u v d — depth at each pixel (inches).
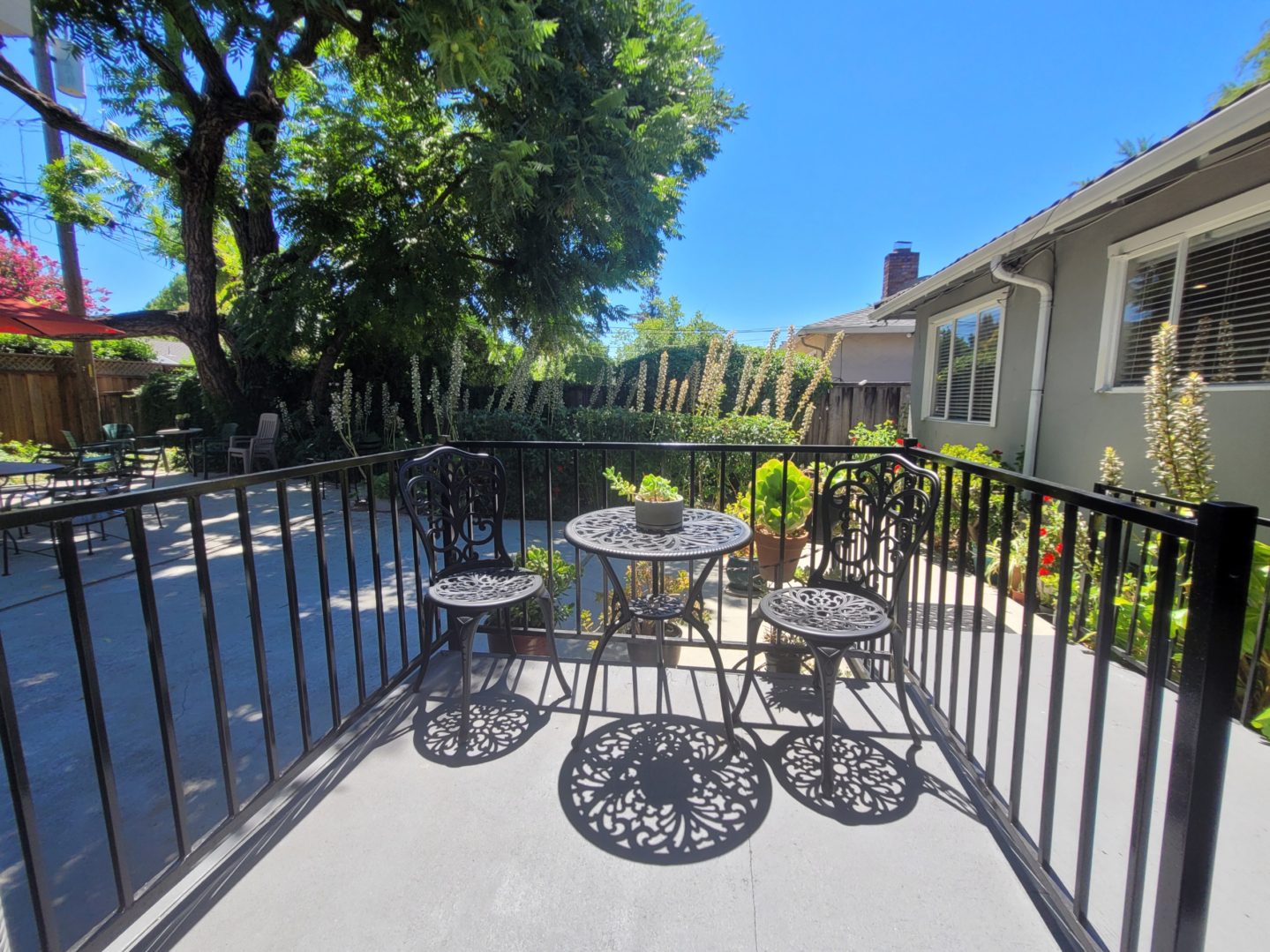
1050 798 50.1
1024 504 167.9
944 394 268.4
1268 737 74.2
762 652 89.8
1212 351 130.1
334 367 333.7
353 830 56.9
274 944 45.0
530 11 164.1
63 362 348.2
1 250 422.3
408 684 86.4
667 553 67.7
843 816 58.6
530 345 298.8
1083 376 168.2
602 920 47.1
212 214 290.4
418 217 276.4
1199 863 35.0
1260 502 119.1
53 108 242.5
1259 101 93.0
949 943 45.0
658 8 230.2
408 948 44.8
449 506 90.7
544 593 83.0
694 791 62.4
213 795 65.5
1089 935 44.4
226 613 125.0
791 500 127.6
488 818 58.5
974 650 65.7
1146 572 114.3
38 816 62.1
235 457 313.6
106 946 44.1
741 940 45.4
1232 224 124.7
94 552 174.9
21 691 90.1
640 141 239.0
